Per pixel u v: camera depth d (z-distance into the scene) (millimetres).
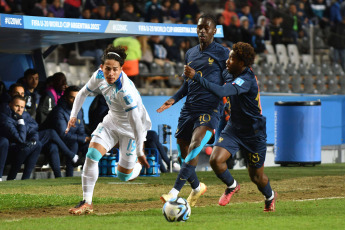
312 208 22062
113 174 38781
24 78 39000
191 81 22375
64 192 29156
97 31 36875
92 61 59125
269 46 75688
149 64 62094
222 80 22641
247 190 29953
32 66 43594
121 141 20812
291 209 21703
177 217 17734
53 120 38125
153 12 64062
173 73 62656
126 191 29750
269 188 20734
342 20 81312
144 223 17484
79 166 41281
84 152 39781
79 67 58875
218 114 22453
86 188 20312
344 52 80188
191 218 18938
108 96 19953
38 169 38906
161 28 39406
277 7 77938
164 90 61125
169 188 31422
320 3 82188
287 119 49469
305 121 49344
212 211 21234
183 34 40094
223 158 20266
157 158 40125
